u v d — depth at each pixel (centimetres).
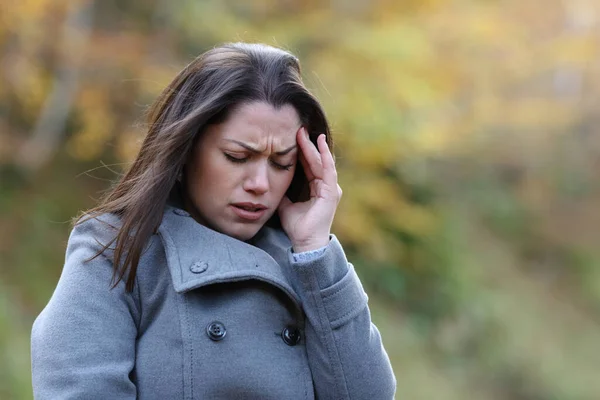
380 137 1078
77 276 257
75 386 238
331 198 279
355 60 1084
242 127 257
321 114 275
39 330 254
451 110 1216
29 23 993
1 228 1026
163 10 1125
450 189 1667
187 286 252
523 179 1836
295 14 1143
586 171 1902
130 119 1095
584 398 1316
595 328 1562
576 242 1805
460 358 1295
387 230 1324
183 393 246
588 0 1313
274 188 267
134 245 254
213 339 253
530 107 1288
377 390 265
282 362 258
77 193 1140
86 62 1077
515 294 1539
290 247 278
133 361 252
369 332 269
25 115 1183
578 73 1537
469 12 1132
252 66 262
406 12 1148
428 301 1338
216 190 264
